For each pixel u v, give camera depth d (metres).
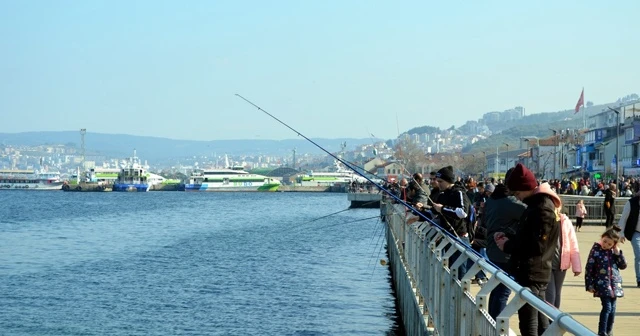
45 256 46.00
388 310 25.59
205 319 24.20
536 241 8.55
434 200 17.61
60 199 176.25
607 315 11.16
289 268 37.72
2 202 154.62
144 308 26.27
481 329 7.71
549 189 8.80
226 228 71.00
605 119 118.25
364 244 51.78
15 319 24.34
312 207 120.94
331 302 27.23
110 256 45.41
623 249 26.56
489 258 10.66
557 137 145.88
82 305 27.02
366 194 101.56
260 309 25.86
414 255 17.92
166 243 54.38
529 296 6.23
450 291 10.22
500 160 181.50
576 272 10.11
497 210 10.59
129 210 115.69
